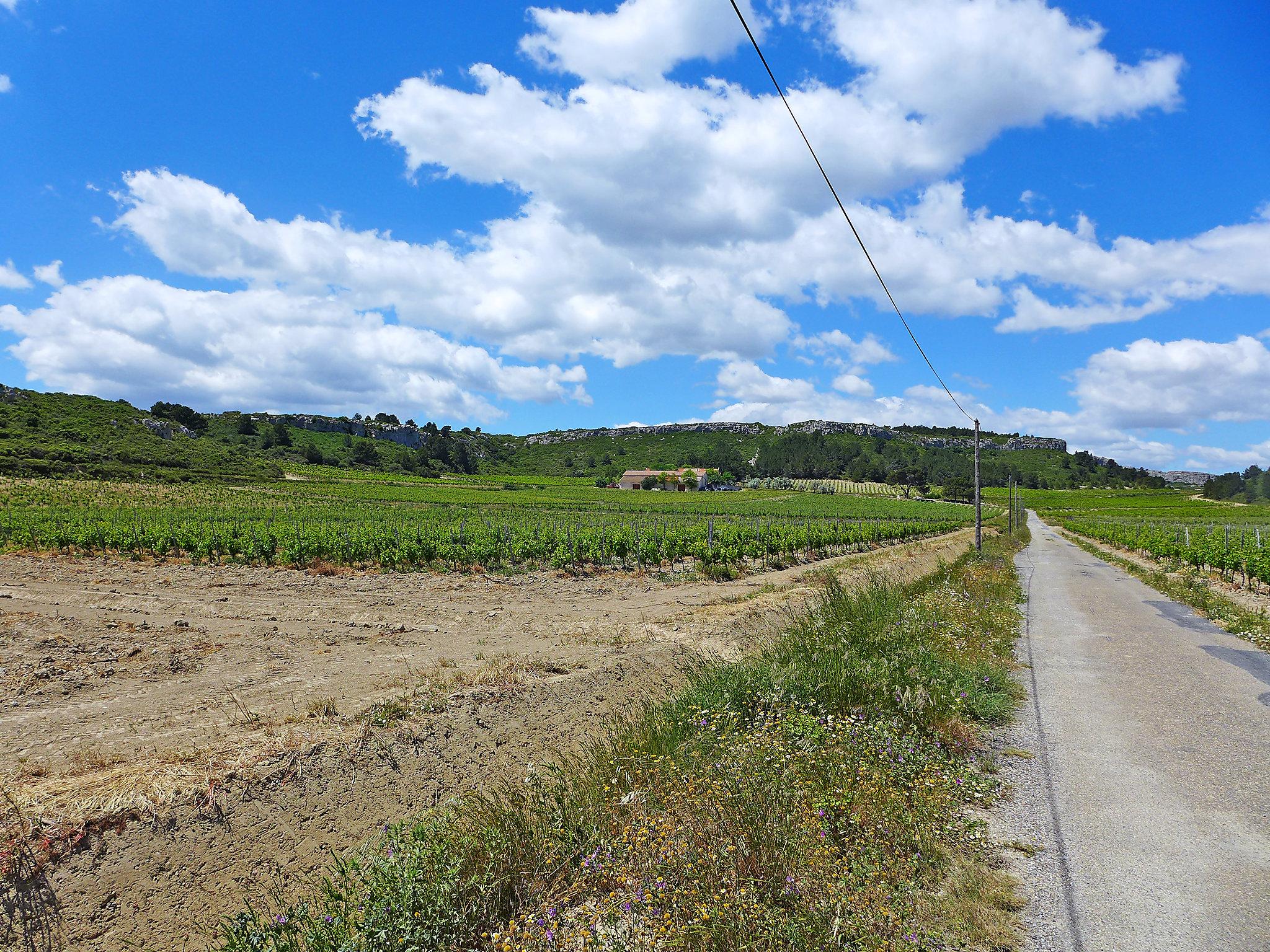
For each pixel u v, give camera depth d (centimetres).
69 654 884
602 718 669
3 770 490
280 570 1897
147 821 405
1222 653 955
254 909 393
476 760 561
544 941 326
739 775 414
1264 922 329
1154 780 504
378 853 397
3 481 5666
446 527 2992
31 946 337
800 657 727
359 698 659
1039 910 344
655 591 1608
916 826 411
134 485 6650
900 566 1964
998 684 741
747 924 302
